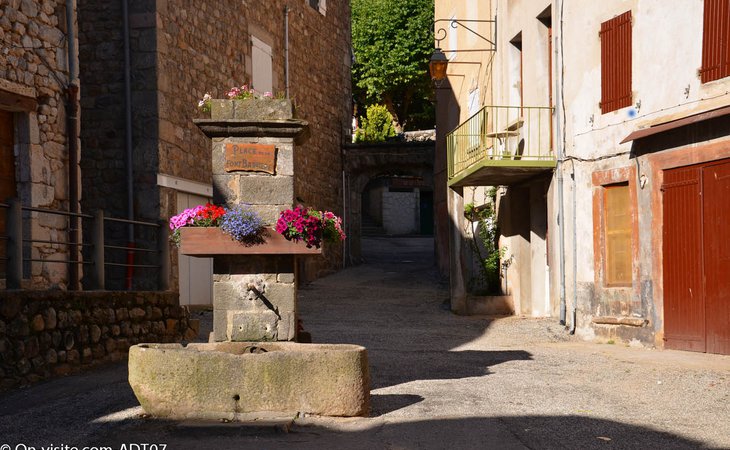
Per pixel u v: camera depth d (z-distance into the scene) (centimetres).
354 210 2592
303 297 1819
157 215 1352
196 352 585
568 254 1243
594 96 1173
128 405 641
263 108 683
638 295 1071
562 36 1258
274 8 1967
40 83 1032
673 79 1005
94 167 1379
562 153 1264
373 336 1191
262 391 580
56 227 1053
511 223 1548
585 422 588
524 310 1510
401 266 2597
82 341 856
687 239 984
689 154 973
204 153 1557
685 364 866
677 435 551
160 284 1115
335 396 583
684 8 984
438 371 833
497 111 1579
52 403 669
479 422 582
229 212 659
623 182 1120
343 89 2542
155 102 1355
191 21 1500
